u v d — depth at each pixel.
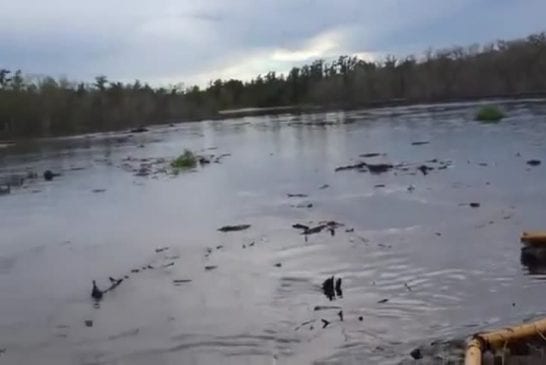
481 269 16.70
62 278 18.55
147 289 16.94
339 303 14.97
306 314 14.46
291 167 37.53
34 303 16.55
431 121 58.16
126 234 23.42
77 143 69.19
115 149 58.91
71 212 28.72
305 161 39.66
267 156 44.44
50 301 16.61
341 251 19.02
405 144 42.81
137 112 103.56
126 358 12.94
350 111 85.50
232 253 19.70
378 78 105.38
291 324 13.98
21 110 86.88
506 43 132.50
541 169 29.14
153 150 55.25
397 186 28.16
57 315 15.57
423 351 12.19
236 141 58.09
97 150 59.25
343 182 30.50
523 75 91.31
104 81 122.88
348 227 21.77
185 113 109.25
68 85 102.75
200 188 32.72
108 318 15.12
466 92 93.69
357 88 106.94
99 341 13.84
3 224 26.98
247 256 19.25
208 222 24.34
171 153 51.53
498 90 91.31
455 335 12.86
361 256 18.41
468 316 13.81
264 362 12.34
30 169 46.91
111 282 17.75
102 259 20.27
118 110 101.00
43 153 59.91
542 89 88.12
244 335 13.59
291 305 15.05
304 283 16.48
